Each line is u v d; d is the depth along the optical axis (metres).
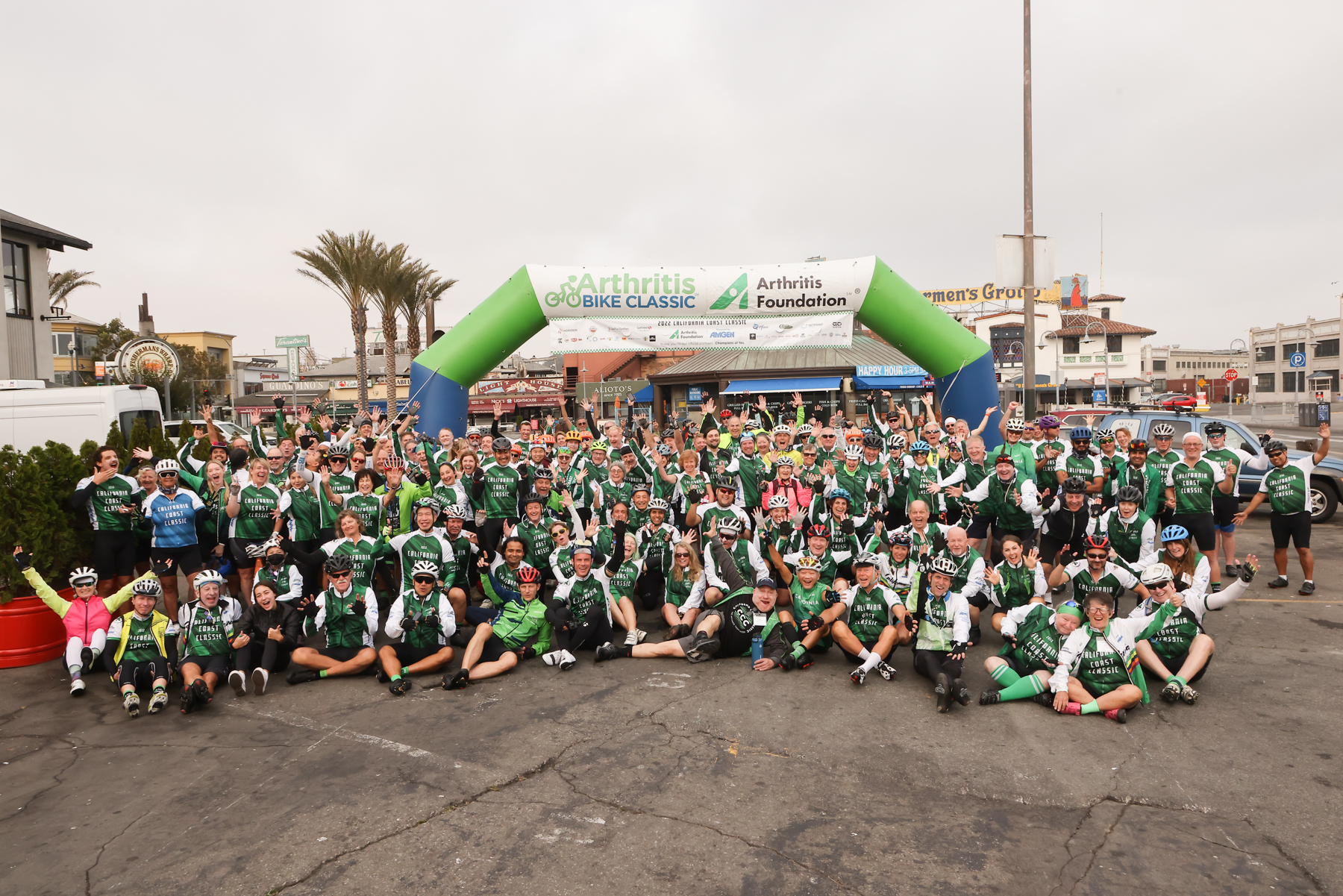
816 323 13.47
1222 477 8.22
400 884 3.63
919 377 34.28
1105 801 4.26
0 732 5.55
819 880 3.59
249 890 3.61
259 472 8.23
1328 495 11.93
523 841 3.98
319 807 4.36
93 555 7.61
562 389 48.69
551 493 9.36
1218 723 5.24
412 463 10.23
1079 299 67.38
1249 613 7.71
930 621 6.23
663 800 4.38
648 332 13.47
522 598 6.94
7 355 19.22
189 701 5.75
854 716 5.55
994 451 9.12
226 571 7.84
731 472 10.23
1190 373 86.12
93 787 4.67
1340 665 6.28
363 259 28.16
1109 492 8.78
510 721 5.57
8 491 7.03
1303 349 66.81
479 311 13.38
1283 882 3.50
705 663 6.82
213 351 61.75
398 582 8.68
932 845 3.86
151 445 9.45
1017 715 5.52
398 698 6.12
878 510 8.94
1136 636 5.77
